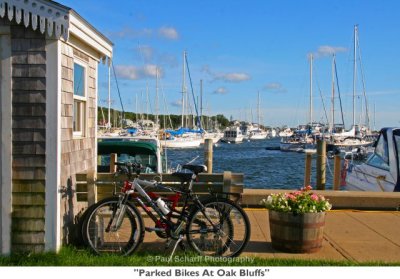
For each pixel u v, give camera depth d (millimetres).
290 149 69500
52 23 5645
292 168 42375
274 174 37375
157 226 6160
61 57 5906
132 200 6266
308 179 13656
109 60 7898
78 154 6672
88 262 5688
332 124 62188
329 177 28312
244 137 120188
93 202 6551
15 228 5867
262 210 9312
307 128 72125
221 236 6160
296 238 6414
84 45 6805
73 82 6383
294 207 6445
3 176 5836
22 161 5840
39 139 5828
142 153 11156
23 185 5855
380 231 7793
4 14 5656
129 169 6273
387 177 11133
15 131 5832
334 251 6637
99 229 6215
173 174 6316
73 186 6461
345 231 7770
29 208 5867
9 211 5844
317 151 12523
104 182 6719
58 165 5863
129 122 69500
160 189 6488
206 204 6148
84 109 7059
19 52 5785
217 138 96688
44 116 5816
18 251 5871
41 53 5789
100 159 11594
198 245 6199
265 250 6598
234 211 6215
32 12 5621
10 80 5797
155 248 6484
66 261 5668
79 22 6125
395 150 10969
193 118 80875
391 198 9438
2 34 5766
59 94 5852
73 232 6465
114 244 6242
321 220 6488
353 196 9492
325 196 9531
